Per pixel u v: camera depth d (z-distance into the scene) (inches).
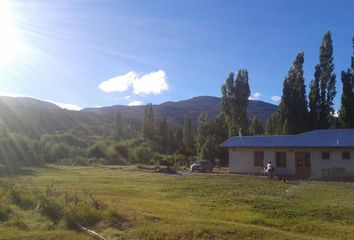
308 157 1818.4
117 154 3095.5
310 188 1267.2
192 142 3629.4
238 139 2041.1
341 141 1753.2
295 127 2522.1
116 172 1937.7
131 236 623.2
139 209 792.9
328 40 2541.8
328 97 2536.9
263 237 631.2
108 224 666.2
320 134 1873.8
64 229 649.0
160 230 640.4
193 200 967.0
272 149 1899.6
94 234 621.6
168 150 3969.0
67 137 3533.5
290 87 2581.2
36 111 6205.7
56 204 735.1
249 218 765.3
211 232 641.6
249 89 3024.1
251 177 1676.9
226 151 2805.1
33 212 733.9
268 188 1259.8
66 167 2295.8
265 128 2989.7
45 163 2566.4
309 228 705.6
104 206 753.6
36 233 616.1
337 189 1244.5
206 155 2805.1
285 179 1525.6
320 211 836.6
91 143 3587.6
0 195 842.2
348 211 838.5
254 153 1951.3
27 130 5457.7
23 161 2497.5
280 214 807.7
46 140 3090.6
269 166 1633.9
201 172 2105.1
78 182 1375.5
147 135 4411.9
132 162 2955.2
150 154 3024.1
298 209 856.3
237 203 924.6
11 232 616.1
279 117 2598.4
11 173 1740.9
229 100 3036.4
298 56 2578.7
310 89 2573.8
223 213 806.5
